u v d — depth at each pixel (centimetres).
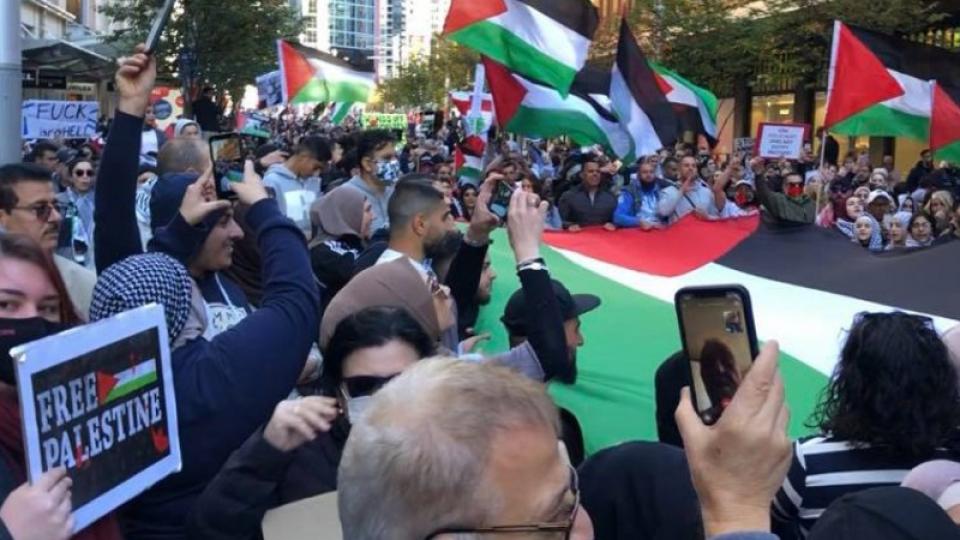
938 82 901
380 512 138
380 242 552
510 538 137
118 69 341
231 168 331
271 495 237
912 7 2377
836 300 503
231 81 2673
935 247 521
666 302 529
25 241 228
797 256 563
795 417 412
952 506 226
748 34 2662
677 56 2783
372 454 139
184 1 2481
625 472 250
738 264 573
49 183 464
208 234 331
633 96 794
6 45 616
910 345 279
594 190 1055
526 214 340
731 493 145
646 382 446
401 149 2364
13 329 215
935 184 1553
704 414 189
